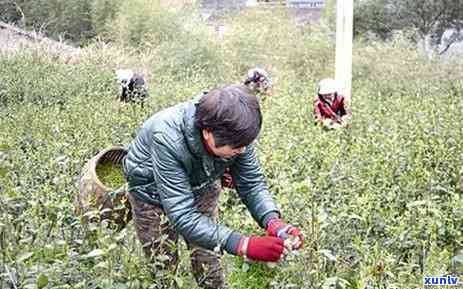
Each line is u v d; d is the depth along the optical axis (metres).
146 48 18.59
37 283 2.87
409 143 6.42
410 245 4.21
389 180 5.37
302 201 4.28
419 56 16.16
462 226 4.62
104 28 21.72
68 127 7.69
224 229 2.85
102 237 3.24
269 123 7.80
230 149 2.76
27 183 4.86
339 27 10.84
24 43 17.06
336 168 5.46
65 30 23.06
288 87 12.23
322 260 3.63
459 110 8.52
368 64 15.92
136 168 3.35
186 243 3.57
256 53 17.47
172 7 21.39
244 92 2.74
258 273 4.43
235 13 20.81
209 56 17.02
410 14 21.59
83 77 13.39
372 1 21.84
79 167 5.21
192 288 3.38
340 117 8.07
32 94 11.88
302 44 17.83
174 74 16.30
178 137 2.93
